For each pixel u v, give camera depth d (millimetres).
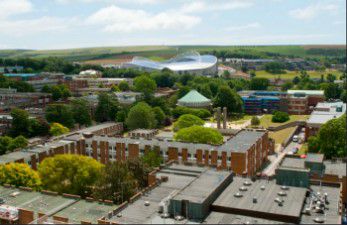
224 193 105250
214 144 182875
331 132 185625
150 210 101188
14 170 134625
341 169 144250
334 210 97000
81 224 94125
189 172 133250
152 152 173000
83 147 197625
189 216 93250
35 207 111688
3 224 106562
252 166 178250
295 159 152125
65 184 136875
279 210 92625
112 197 122188
